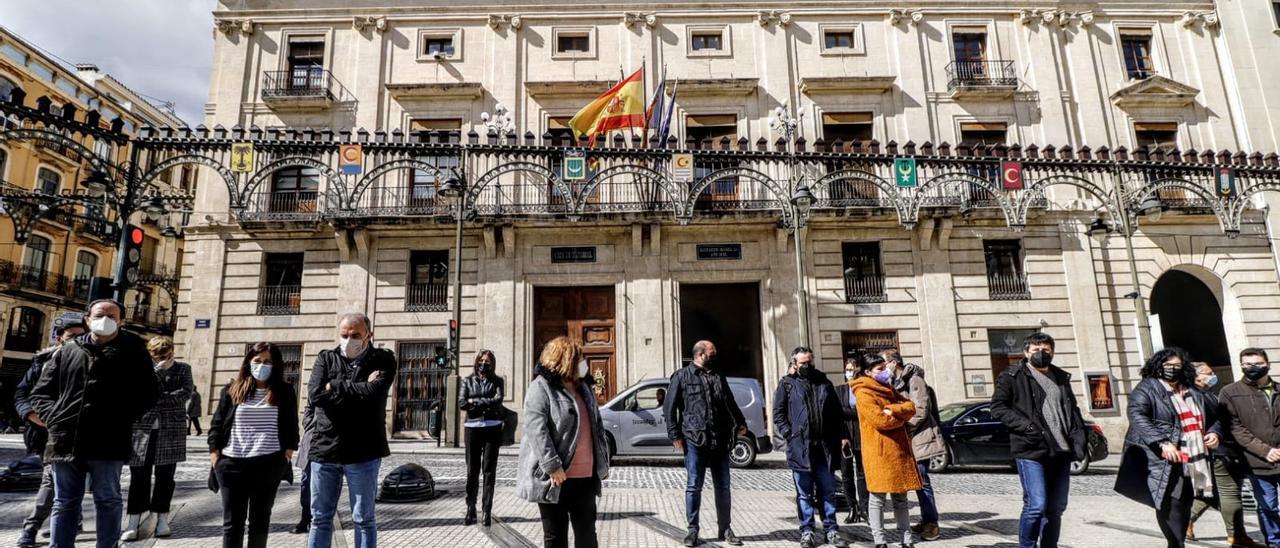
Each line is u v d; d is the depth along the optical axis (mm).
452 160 18609
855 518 6332
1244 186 17094
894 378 6324
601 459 3766
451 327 15203
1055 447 4355
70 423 3957
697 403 5375
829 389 5543
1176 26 20406
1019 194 17656
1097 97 19625
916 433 5887
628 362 17297
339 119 18953
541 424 3549
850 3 20125
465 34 19766
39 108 11773
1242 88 19688
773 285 17734
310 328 17469
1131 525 6215
